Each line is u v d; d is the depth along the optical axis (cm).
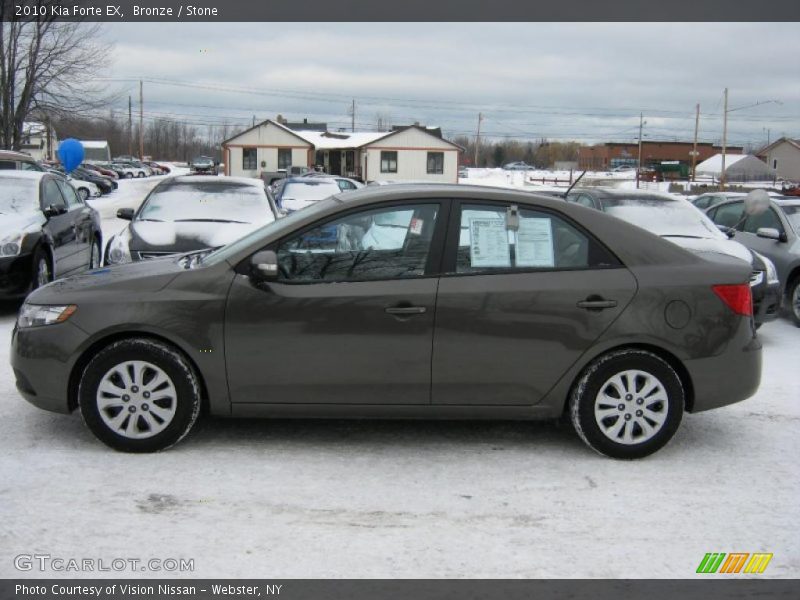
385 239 483
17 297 887
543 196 496
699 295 483
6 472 450
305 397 479
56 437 507
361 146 6228
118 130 11506
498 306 474
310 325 470
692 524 407
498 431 542
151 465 465
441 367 476
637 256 488
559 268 484
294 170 5303
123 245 880
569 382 484
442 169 6272
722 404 495
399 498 432
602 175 8794
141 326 468
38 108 3959
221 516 404
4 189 977
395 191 492
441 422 557
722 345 486
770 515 419
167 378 472
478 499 432
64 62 3894
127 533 383
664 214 983
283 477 455
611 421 487
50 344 475
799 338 906
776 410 605
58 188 1069
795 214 1055
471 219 486
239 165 6425
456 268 480
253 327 470
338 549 373
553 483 456
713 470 480
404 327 472
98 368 470
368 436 526
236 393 477
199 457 480
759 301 850
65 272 1028
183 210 988
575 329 477
